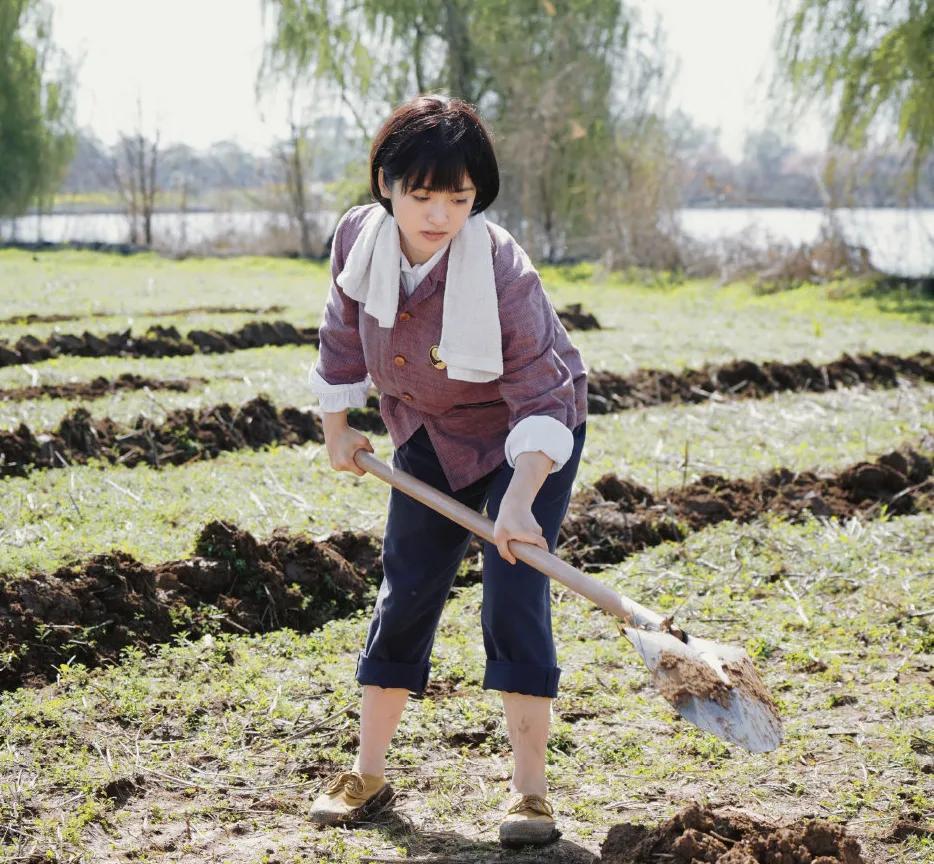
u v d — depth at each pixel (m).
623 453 7.79
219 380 9.67
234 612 4.75
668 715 4.03
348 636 4.65
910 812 3.33
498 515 2.97
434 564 3.25
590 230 28.45
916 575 5.45
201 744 3.68
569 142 27.72
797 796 3.44
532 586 3.08
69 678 4.04
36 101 33.59
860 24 20.94
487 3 28.80
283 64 31.02
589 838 3.17
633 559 5.73
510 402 3.04
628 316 16.70
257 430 7.81
